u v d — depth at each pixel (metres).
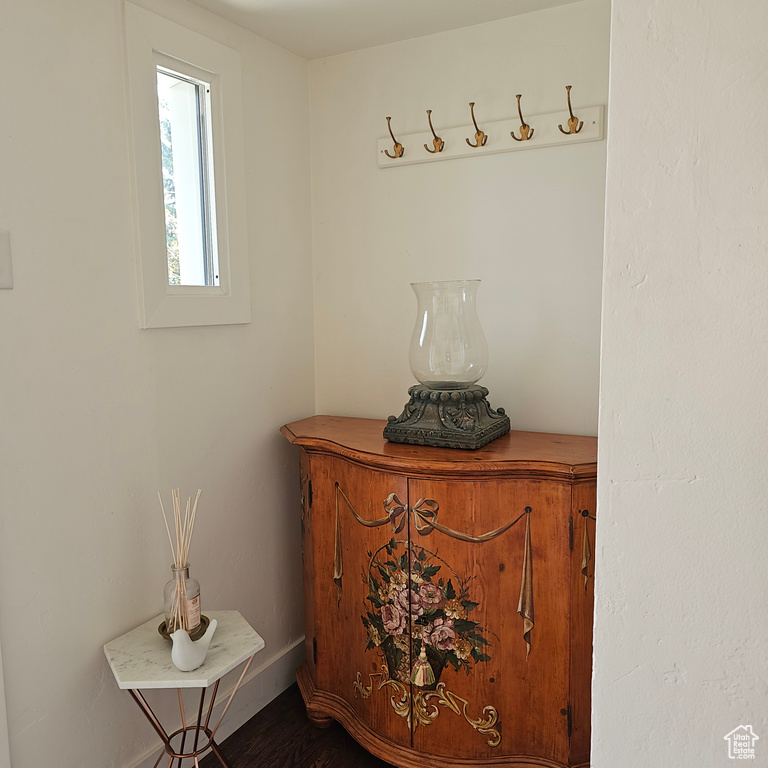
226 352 2.08
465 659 1.82
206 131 1.98
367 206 2.36
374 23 2.07
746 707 1.03
